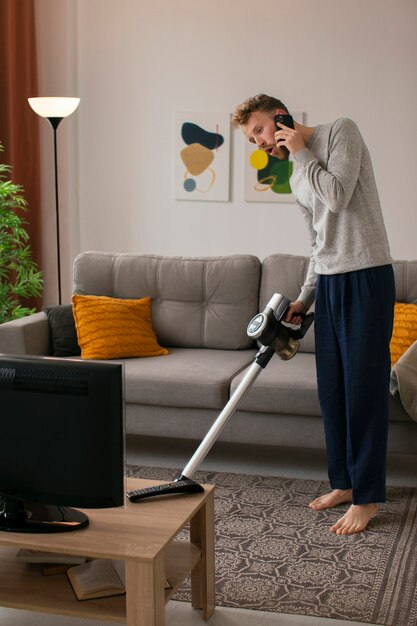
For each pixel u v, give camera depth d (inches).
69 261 237.9
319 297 118.4
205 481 138.0
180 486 93.5
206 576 94.9
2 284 196.5
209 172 229.8
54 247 237.0
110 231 238.8
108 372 81.2
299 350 157.6
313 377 138.6
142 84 230.5
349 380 116.6
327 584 102.7
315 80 221.1
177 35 226.8
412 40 214.7
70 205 236.2
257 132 119.2
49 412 82.5
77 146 236.4
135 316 157.6
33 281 191.9
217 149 228.4
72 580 86.7
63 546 80.7
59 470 83.3
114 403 81.5
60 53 229.0
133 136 233.1
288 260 159.3
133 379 142.6
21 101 221.1
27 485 84.7
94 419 81.4
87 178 237.6
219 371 143.9
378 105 218.8
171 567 89.8
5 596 84.7
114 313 155.5
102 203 237.9
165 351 157.5
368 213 114.3
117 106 232.7
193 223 233.6
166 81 229.3
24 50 219.6
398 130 218.7
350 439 118.3
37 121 226.4
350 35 217.5
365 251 113.7
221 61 225.5
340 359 119.1
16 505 86.8
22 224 226.5
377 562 108.3
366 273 113.8
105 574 86.7
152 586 79.1
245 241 231.5
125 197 236.4
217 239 233.0
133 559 78.7
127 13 228.5
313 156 113.3
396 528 119.0
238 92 225.8
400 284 151.3
